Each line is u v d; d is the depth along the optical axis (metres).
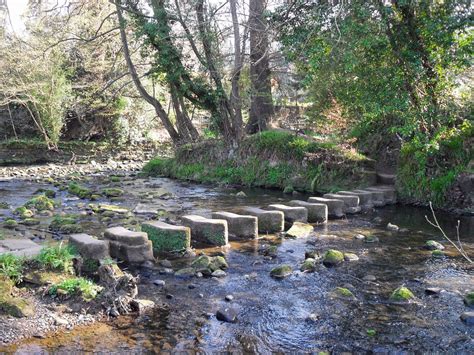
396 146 13.81
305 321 4.76
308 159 14.04
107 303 4.87
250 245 7.52
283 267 6.11
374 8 10.63
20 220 9.42
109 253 6.37
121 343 4.21
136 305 4.92
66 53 24.03
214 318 4.77
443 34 10.28
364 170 12.80
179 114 18.45
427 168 11.35
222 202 11.84
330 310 5.03
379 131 14.42
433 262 6.73
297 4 11.80
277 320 4.77
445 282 5.89
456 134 11.04
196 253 7.00
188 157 17.48
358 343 4.32
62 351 4.04
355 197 10.47
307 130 16.03
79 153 25.16
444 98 11.08
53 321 4.54
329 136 15.00
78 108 24.50
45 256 5.48
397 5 10.60
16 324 4.43
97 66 24.17
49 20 23.00
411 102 11.05
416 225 9.26
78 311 4.77
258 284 5.76
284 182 14.32
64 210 10.66
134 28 16.91
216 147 16.81
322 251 7.21
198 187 15.04
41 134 25.48
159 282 5.67
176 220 9.27
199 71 16.47
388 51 11.20
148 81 24.97
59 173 19.36
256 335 4.45
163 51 15.55
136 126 28.06
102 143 26.33
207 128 19.75
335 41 10.95
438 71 10.79
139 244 6.38
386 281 5.92
